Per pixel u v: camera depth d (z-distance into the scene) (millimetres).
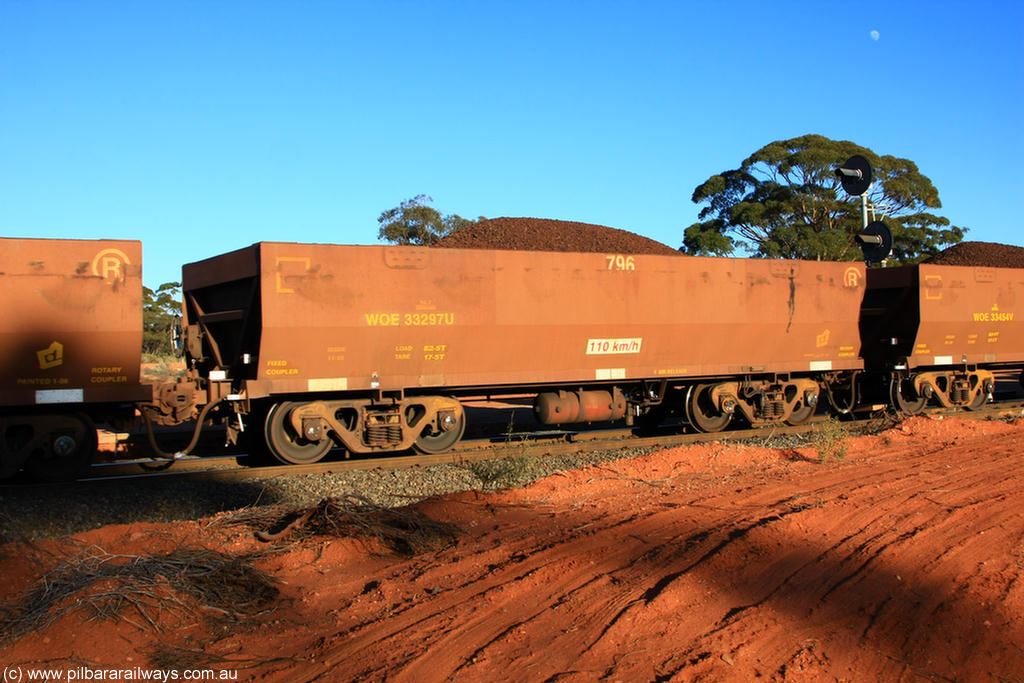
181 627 5414
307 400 12594
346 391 12773
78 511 9352
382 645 5184
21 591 5719
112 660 4902
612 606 5840
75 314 10797
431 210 54188
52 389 10820
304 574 6602
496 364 13562
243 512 8234
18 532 7691
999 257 30828
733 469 11297
